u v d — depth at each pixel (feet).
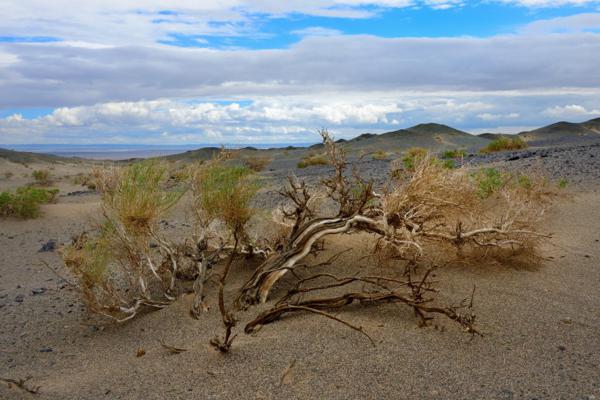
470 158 58.80
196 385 9.73
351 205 16.52
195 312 14.07
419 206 15.83
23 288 21.12
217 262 18.26
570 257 18.03
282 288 15.31
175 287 16.69
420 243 16.58
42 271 25.50
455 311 12.34
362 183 16.84
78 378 11.10
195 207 16.71
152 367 10.92
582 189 31.01
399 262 16.71
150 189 15.65
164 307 15.12
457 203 16.94
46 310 17.28
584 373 9.70
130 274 15.88
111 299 14.88
